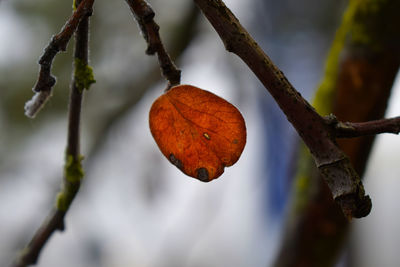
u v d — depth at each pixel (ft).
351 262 4.59
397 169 5.74
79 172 1.59
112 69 3.90
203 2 1.31
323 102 2.10
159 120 1.35
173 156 1.34
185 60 3.86
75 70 1.43
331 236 2.15
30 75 4.09
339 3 3.72
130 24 3.94
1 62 4.06
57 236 5.06
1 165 4.14
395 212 5.64
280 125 4.02
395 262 5.29
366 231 5.07
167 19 3.65
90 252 4.95
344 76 2.04
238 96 4.03
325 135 1.29
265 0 4.25
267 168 4.12
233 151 1.34
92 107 3.90
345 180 1.28
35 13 4.02
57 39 1.30
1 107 4.11
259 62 1.30
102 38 3.91
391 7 1.88
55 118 4.08
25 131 4.16
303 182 2.18
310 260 2.17
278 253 2.27
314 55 4.31
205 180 1.33
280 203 4.10
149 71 3.76
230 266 5.08
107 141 3.98
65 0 4.05
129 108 3.75
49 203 4.00
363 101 2.03
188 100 1.35
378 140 2.31
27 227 3.98
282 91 1.30
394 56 1.96
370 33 1.95
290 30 4.32
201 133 1.34
